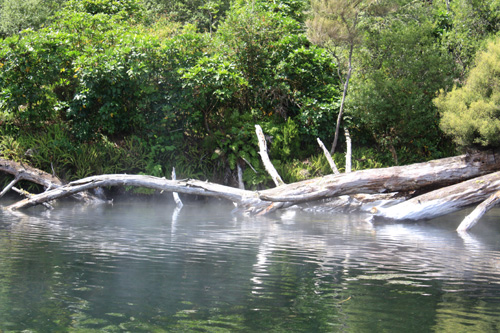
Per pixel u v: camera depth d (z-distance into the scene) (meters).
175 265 5.30
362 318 3.47
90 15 17.28
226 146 16.42
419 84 17.80
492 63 12.69
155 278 4.65
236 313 3.56
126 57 16.02
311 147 17.83
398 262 5.73
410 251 6.60
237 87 17.33
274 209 11.78
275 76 18.00
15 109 15.37
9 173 14.30
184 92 15.95
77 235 7.49
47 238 7.08
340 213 12.89
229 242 7.14
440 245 7.24
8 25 25.22
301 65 18.45
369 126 18.27
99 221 9.54
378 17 19.05
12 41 15.32
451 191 10.71
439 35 20.45
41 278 4.52
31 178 13.92
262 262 5.57
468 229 9.37
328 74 19.56
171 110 16.42
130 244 6.71
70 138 16.11
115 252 6.02
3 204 12.85
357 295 4.13
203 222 9.84
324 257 5.99
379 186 11.58
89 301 3.81
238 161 16.30
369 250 6.63
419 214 10.63
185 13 30.22
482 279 4.84
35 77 15.38
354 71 19.02
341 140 18.55
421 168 11.69
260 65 18.16
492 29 20.61
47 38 16.02
